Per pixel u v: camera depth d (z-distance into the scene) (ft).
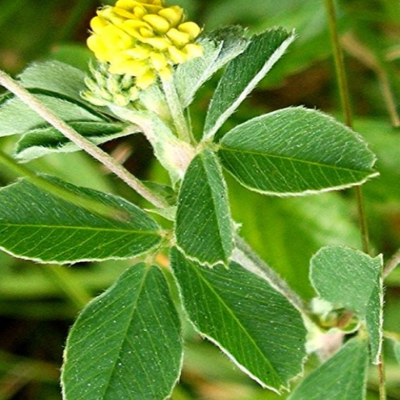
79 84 0.19
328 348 0.23
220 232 0.16
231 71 0.18
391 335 0.21
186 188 0.17
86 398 0.18
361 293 0.19
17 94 0.17
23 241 0.18
